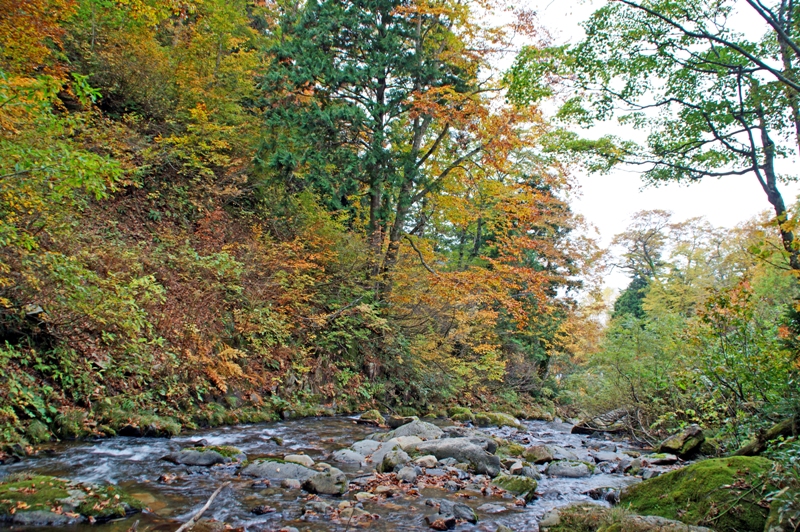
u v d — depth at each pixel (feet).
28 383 21.21
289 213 50.08
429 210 55.57
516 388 74.84
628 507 16.05
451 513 16.24
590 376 49.24
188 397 29.12
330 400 41.88
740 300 24.27
